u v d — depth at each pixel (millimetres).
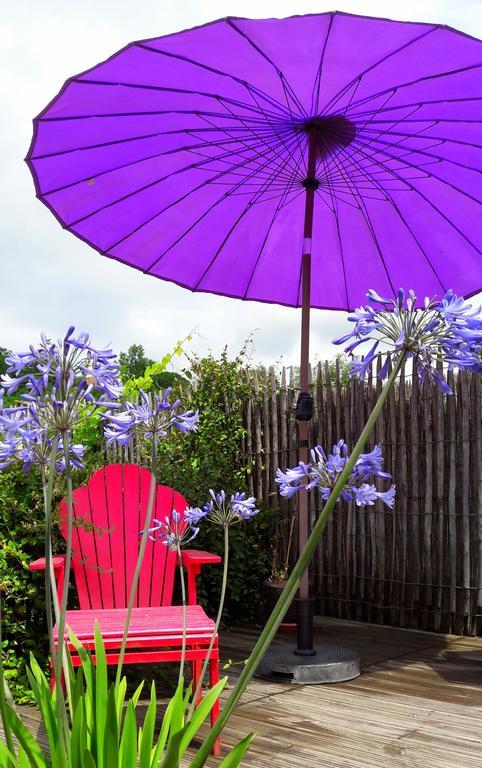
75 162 3330
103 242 3893
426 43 2529
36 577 3250
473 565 4535
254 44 2588
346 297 4473
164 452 5715
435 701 3107
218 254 4137
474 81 2715
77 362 1181
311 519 5387
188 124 3158
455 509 4578
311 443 5414
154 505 3436
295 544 5480
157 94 2922
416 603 4766
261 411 5922
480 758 2430
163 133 3203
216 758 2400
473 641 4387
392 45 2559
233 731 2691
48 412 1166
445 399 4652
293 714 2908
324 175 3627
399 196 3732
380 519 4961
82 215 3682
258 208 3904
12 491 3350
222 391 6043
